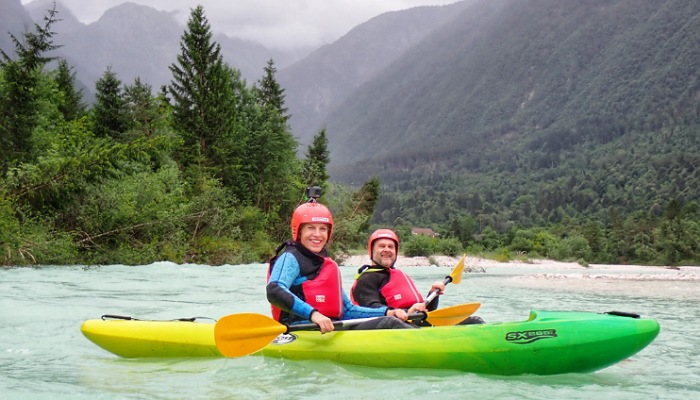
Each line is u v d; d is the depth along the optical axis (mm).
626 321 4449
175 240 22266
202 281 14555
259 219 29734
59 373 4672
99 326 5559
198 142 30484
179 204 23516
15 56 22234
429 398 3873
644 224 93188
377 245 5996
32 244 17656
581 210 186500
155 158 28078
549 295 13945
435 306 6242
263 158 33281
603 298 13117
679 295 14352
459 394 3961
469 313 5812
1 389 4141
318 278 5160
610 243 92500
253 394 3988
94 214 19781
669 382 4504
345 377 4414
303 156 41656
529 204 199250
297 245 5219
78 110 37094
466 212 193625
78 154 19875
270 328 4672
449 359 4523
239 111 35062
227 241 25312
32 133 22062
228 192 28906
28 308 8539
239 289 12383
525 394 3971
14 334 6484
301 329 4766
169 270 18297
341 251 33844
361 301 5750
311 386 4180
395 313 5352
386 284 5828
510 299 12500
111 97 32719
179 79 31578
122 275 15641
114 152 20719
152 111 32469
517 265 54250
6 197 18500
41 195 18891
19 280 13117
